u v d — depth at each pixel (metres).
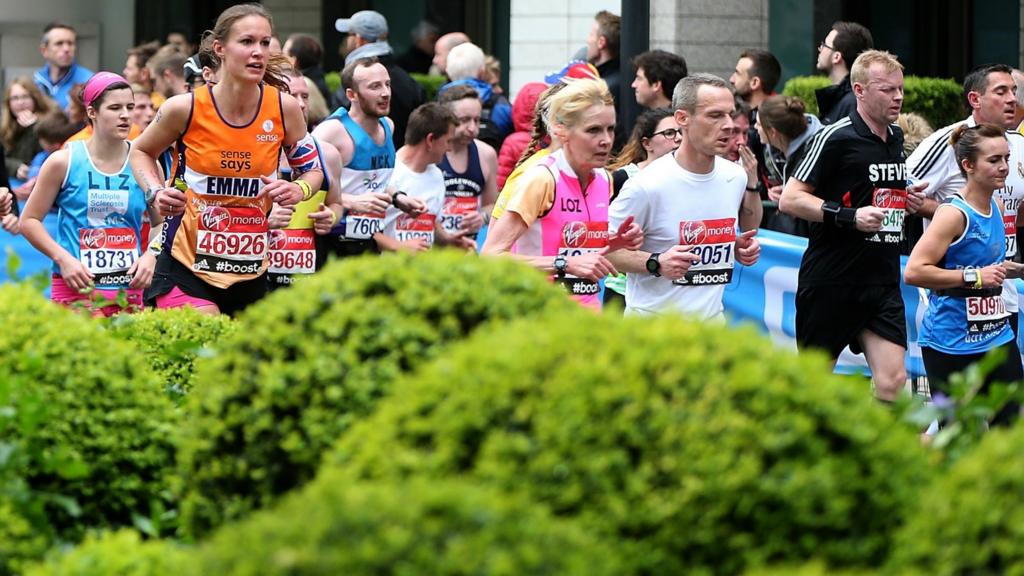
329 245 12.60
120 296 7.82
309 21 28.00
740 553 3.95
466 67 16.95
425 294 5.11
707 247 9.56
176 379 7.07
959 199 9.98
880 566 4.05
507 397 4.11
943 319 10.12
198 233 9.67
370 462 4.15
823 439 4.10
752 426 4.02
